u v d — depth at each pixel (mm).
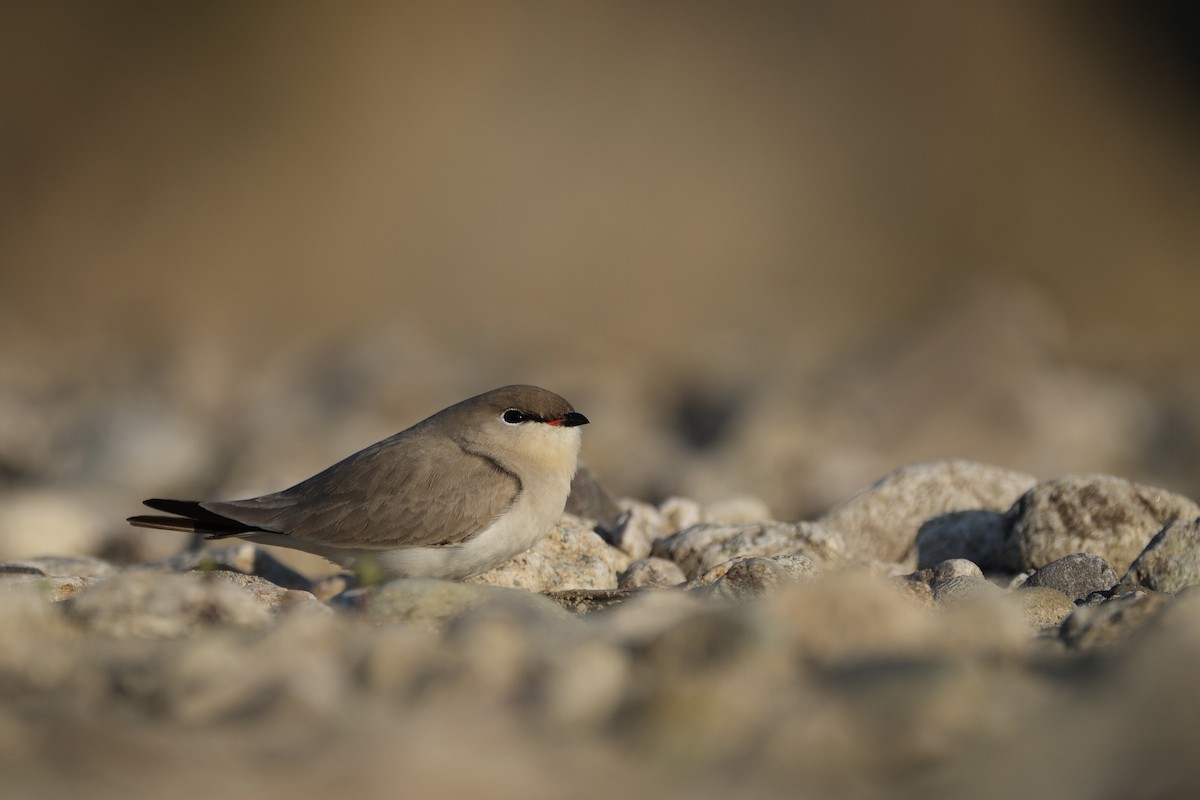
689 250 31406
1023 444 17453
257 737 4234
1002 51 33125
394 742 4082
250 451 16312
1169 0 33312
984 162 32406
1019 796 3863
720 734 4246
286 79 31094
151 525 7793
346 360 21797
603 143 32031
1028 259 31672
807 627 5133
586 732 4301
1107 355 25812
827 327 28250
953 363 19062
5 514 11188
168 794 3812
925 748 4047
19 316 28062
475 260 30828
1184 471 16953
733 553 7910
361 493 7672
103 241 29906
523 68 32375
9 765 4008
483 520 7590
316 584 8672
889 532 8906
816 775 4008
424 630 5691
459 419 7953
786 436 16594
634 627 5266
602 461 16828
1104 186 32250
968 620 5109
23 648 4867
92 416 17938
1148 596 5777
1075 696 4434
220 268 29828
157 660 4977
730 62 33094
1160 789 3816
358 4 31672
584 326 29625
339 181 30812
